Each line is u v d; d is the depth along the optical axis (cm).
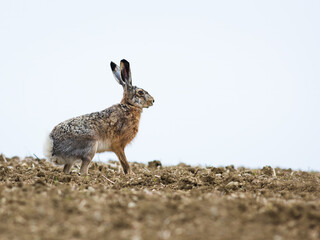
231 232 1731
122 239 1648
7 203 2053
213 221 1848
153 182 3281
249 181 3325
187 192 2666
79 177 3284
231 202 2131
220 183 3269
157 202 2134
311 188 2997
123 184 3209
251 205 2112
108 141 3838
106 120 3809
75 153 3600
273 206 2047
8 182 3056
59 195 2289
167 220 1850
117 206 2047
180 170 3981
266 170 3866
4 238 1628
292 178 3597
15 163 4309
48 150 3612
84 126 3656
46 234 1683
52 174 3378
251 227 1789
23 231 1705
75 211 1944
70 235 1681
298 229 1789
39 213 1895
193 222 1836
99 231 1730
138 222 1841
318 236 1714
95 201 2144
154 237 1670
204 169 4050
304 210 1997
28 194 2267
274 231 1752
